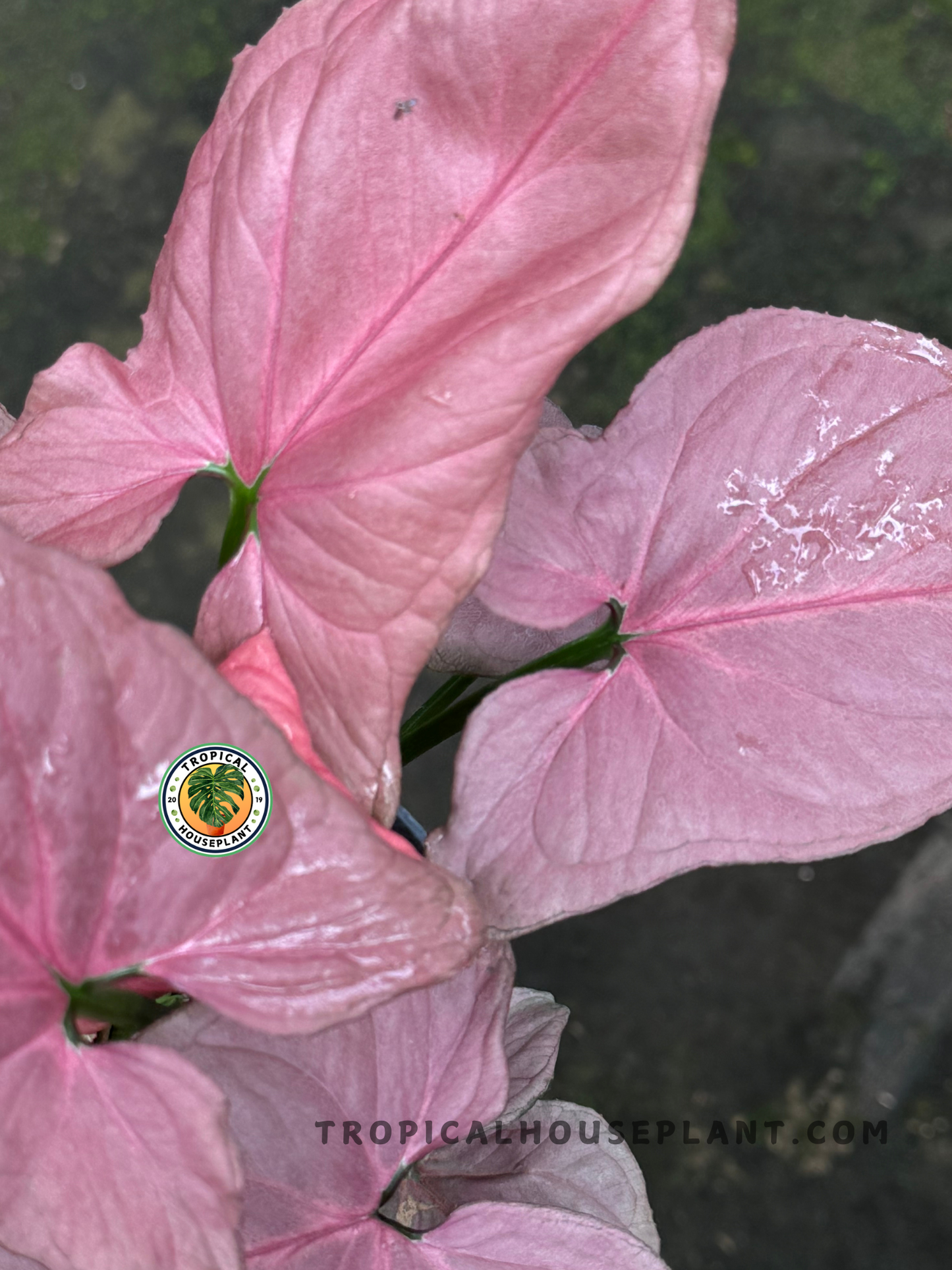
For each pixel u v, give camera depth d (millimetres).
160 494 227
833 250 826
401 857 173
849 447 233
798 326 233
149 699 168
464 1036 236
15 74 856
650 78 185
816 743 226
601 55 188
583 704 231
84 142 847
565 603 235
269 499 210
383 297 202
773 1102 733
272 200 210
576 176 189
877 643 230
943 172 839
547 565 234
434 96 198
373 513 189
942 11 853
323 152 206
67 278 831
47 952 181
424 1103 233
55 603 167
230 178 215
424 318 199
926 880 760
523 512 233
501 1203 238
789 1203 720
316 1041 227
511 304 185
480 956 240
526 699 229
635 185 184
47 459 231
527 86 192
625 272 180
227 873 174
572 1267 235
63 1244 170
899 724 226
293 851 172
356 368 205
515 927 221
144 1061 181
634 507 236
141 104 853
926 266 826
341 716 198
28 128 848
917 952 753
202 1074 180
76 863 175
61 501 230
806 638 232
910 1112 735
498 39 192
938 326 818
